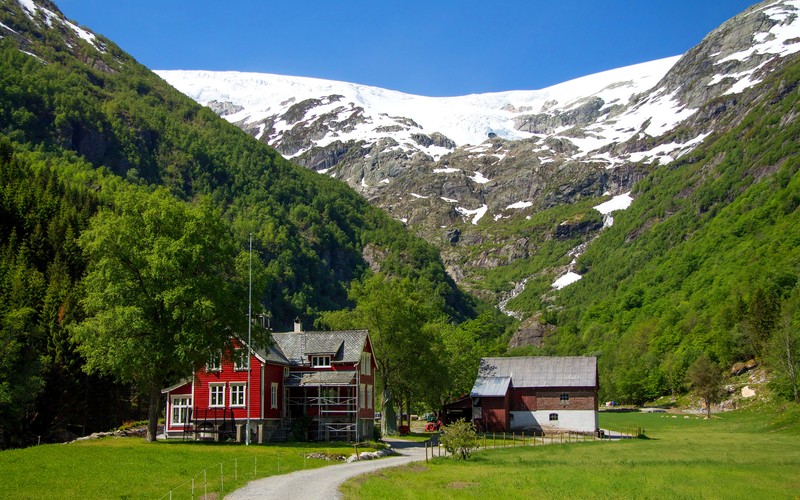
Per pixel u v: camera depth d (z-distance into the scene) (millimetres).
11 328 71188
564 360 106375
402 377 98312
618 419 128500
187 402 76875
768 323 139500
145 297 64000
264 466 52562
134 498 37469
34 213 115375
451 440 66312
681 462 61000
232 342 70938
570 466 59219
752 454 67750
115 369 64438
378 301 98062
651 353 176000
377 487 44406
